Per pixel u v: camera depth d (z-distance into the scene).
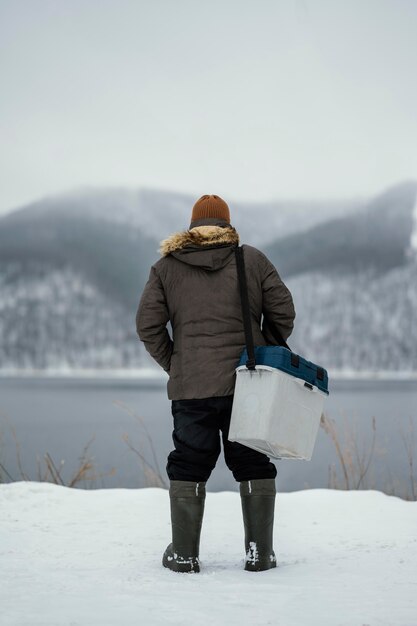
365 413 38.09
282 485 16.06
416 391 96.00
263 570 2.86
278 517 4.30
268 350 2.75
